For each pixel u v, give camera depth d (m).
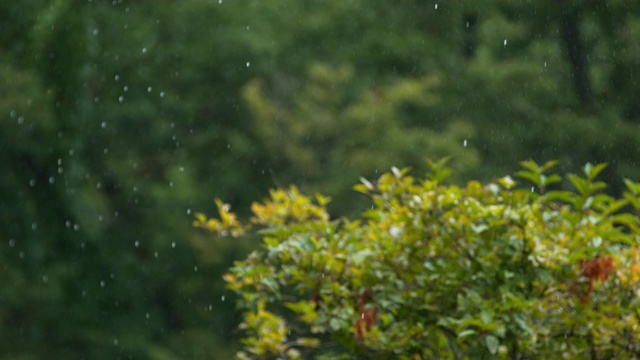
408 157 34.34
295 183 35.22
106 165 35.75
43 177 32.62
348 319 9.66
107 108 35.47
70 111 31.59
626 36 39.53
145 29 36.25
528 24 39.56
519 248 9.36
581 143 37.78
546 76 38.53
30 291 32.84
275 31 37.00
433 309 9.58
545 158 37.78
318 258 9.78
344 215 34.19
